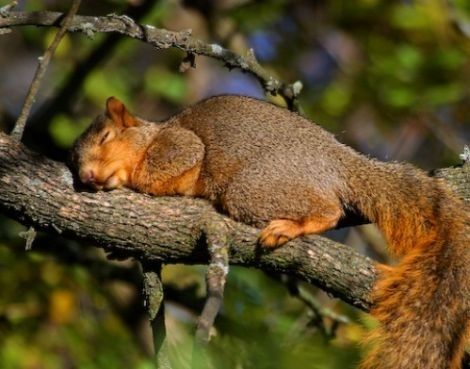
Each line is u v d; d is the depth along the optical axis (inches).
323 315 479.8
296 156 398.0
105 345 529.7
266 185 395.2
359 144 701.3
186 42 412.5
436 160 695.1
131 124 426.3
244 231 373.7
